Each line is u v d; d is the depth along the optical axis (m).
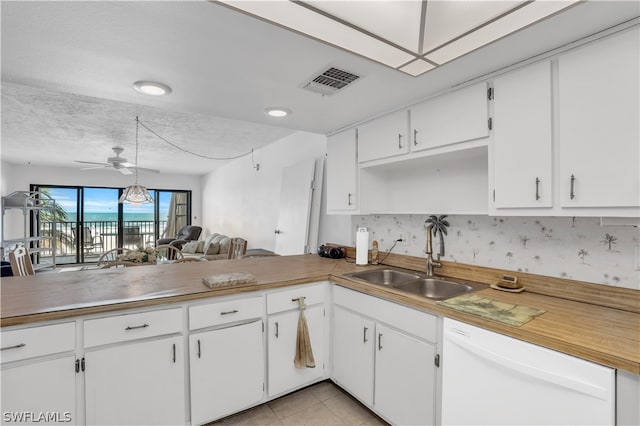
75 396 1.42
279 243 4.02
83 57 1.53
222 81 1.80
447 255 2.18
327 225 3.41
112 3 1.13
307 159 3.69
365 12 0.98
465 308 1.41
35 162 6.68
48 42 1.39
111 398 1.50
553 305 1.47
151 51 1.48
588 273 1.52
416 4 0.95
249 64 1.60
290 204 3.88
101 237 8.04
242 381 1.87
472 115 1.68
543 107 1.40
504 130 1.55
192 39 1.37
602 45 1.23
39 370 1.34
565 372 1.05
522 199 1.48
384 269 2.42
